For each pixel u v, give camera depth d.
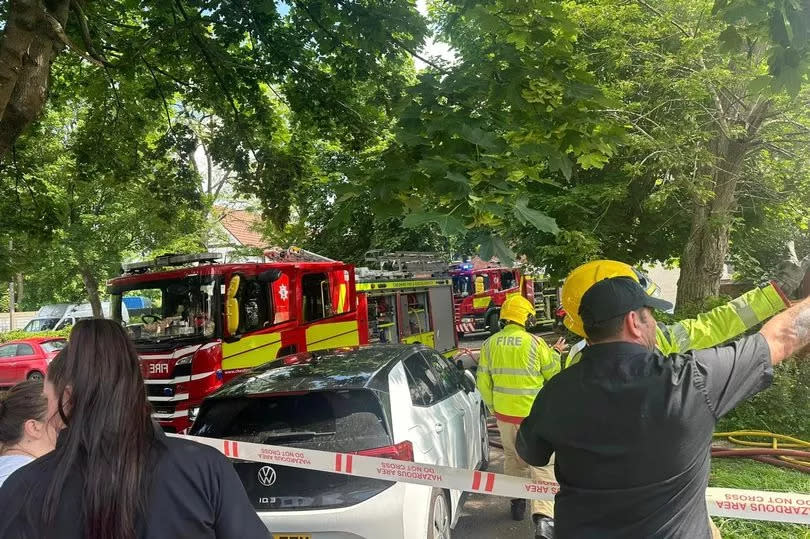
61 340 17.62
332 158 16.97
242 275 8.40
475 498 6.03
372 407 3.99
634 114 9.34
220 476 1.60
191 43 8.78
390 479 3.38
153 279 8.38
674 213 12.04
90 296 19.94
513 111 3.81
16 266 10.42
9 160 9.95
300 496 3.66
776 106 8.66
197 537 1.52
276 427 4.01
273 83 9.59
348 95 9.46
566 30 3.85
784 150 10.20
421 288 13.12
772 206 11.56
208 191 23.47
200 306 8.08
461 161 3.25
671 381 1.71
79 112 15.84
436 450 4.30
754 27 3.67
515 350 5.03
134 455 1.50
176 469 1.54
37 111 4.86
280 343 8.98
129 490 1.46
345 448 3.80
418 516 3.77
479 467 6.01
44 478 1.50
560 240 10.25
